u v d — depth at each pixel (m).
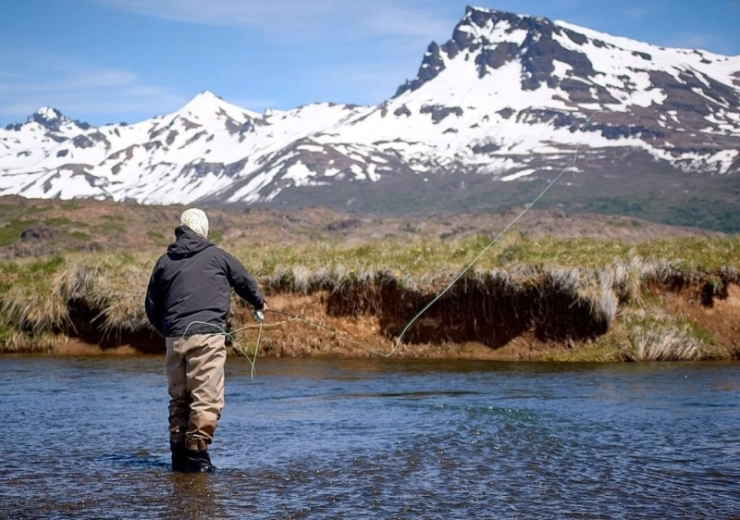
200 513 6.05
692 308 16.08
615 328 15.76
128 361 15.40
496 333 16.09
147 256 18.69
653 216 196.75
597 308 15.68
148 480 6.94
